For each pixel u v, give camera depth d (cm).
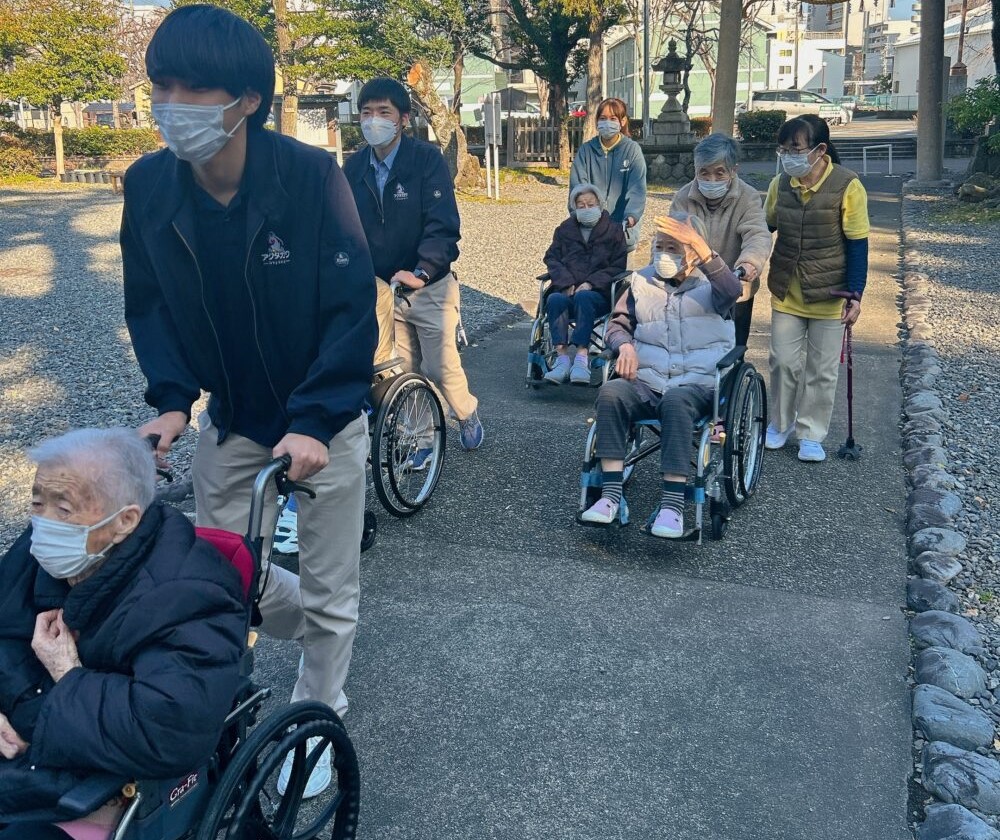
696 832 271
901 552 436
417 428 483
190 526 211
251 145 239
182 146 225
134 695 184
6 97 2492
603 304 662
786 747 306
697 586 407
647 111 2766
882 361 745
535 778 294
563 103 2523
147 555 201
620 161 707
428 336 525
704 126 3072
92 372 762
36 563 215
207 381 268
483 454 565
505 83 4041
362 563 432
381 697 334
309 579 284
